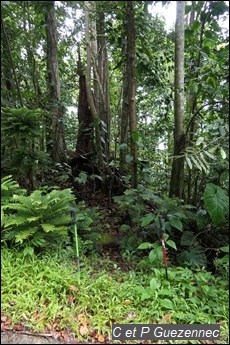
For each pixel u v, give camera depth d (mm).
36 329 1923
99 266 2730
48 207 2744
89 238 3025
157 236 3076
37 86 4141
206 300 2197
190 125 3281
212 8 2637
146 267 2652
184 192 3592
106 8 2996
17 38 3529
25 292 2166
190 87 3383
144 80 4137
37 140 4117
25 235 2510
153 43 3916
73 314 2055
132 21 3031
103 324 1993
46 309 2041
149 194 3020
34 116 2838
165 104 4391
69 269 2506
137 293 2266
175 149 3275
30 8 3393
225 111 2951
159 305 2131
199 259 2725
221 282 2334
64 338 1891
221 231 2961
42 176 4234
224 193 2666
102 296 2232
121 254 2984
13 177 3318
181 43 3057
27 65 3850
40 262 2469
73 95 6227
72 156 4934
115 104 6320
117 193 4297
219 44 3117
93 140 4777
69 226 2961
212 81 3041
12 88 3449
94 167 4668
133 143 3344
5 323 1953
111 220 3674
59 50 4891
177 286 2328
